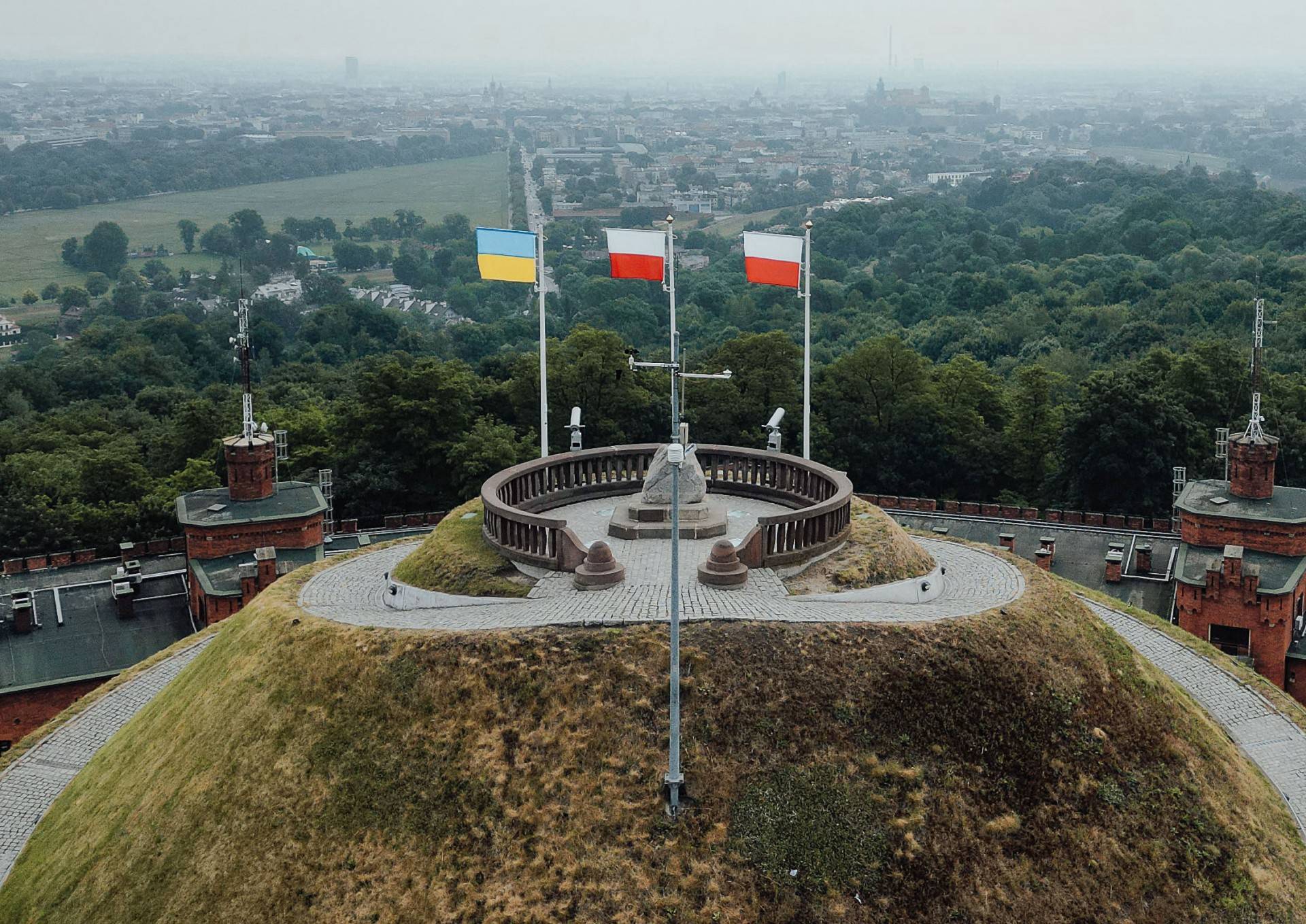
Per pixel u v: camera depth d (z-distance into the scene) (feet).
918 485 352.28
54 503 314.96
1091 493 312.71
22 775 152.56
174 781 127.75
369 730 121.80
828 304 643.04
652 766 115.24
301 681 128.67
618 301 628.28
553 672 121.49
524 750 117.39
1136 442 301.84
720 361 368.48
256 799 120.57
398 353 505.25
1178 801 123.34
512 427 355.77
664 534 158.51
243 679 134.00
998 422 367.66
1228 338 476.13
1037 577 157.99
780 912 106.73
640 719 118.32
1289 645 197.77
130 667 186.29
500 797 114.73
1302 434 319.68
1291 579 197.36
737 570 141.28
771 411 359.05
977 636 126.93
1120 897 113.60
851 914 107.04
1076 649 133.18
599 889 107.96
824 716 118.52
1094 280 642.63
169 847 120.78
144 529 289.33
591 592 139.74
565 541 146.82
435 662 124.06
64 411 459.73
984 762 118.52
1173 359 362.53
